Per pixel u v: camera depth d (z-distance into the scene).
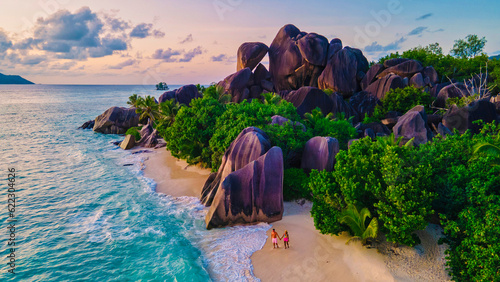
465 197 16.33
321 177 20.34
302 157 30.05
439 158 18.31
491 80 58.41
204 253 19.66
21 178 37.06
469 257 13.88
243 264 18.20
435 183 17.78
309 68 67.00
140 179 36.47
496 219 13.54
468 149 18.42
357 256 17.86
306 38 67.19
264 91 70.88
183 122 38.84
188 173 38.00
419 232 18.77
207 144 37.81
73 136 69.38
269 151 24.48
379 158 18.80
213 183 29.12
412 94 50.19
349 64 62.41
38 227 24.06
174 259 18.70
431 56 70.12
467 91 49.84
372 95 55.56
